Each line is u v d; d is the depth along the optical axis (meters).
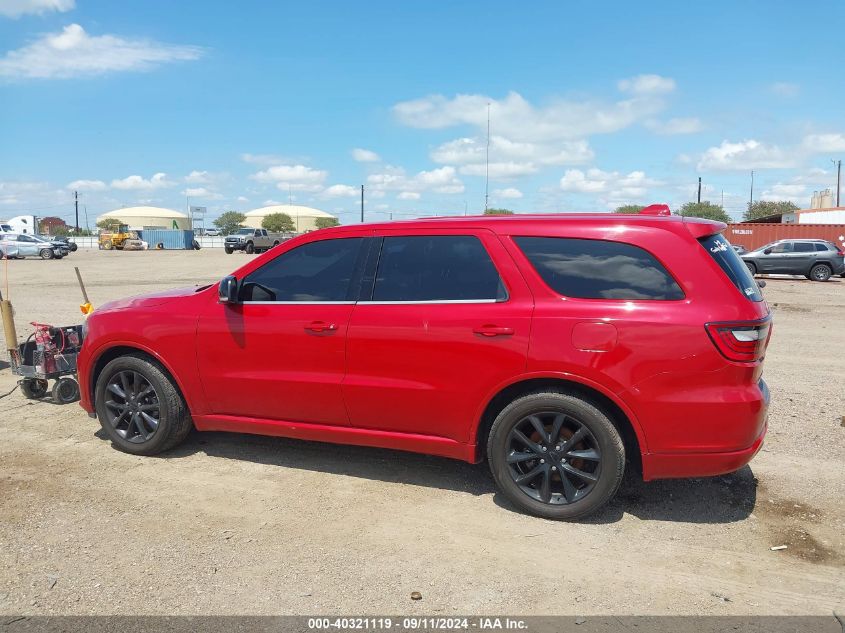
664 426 3.63
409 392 4.10
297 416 4.49
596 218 3.94
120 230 67.00
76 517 3.93
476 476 4.59
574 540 3.69
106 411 5.05
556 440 3.88
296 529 3.80
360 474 4.61
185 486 4.40
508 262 3.96
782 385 7.31
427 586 3.21
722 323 3.55
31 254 39.66
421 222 4.27
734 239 39.00
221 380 4.62
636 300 3.69
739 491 4.35
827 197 66.31
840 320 13.20
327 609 3.02
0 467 4.72
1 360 8.55
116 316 4.95
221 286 4.46
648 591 3.19
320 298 4.39
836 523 3.90
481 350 3.90
